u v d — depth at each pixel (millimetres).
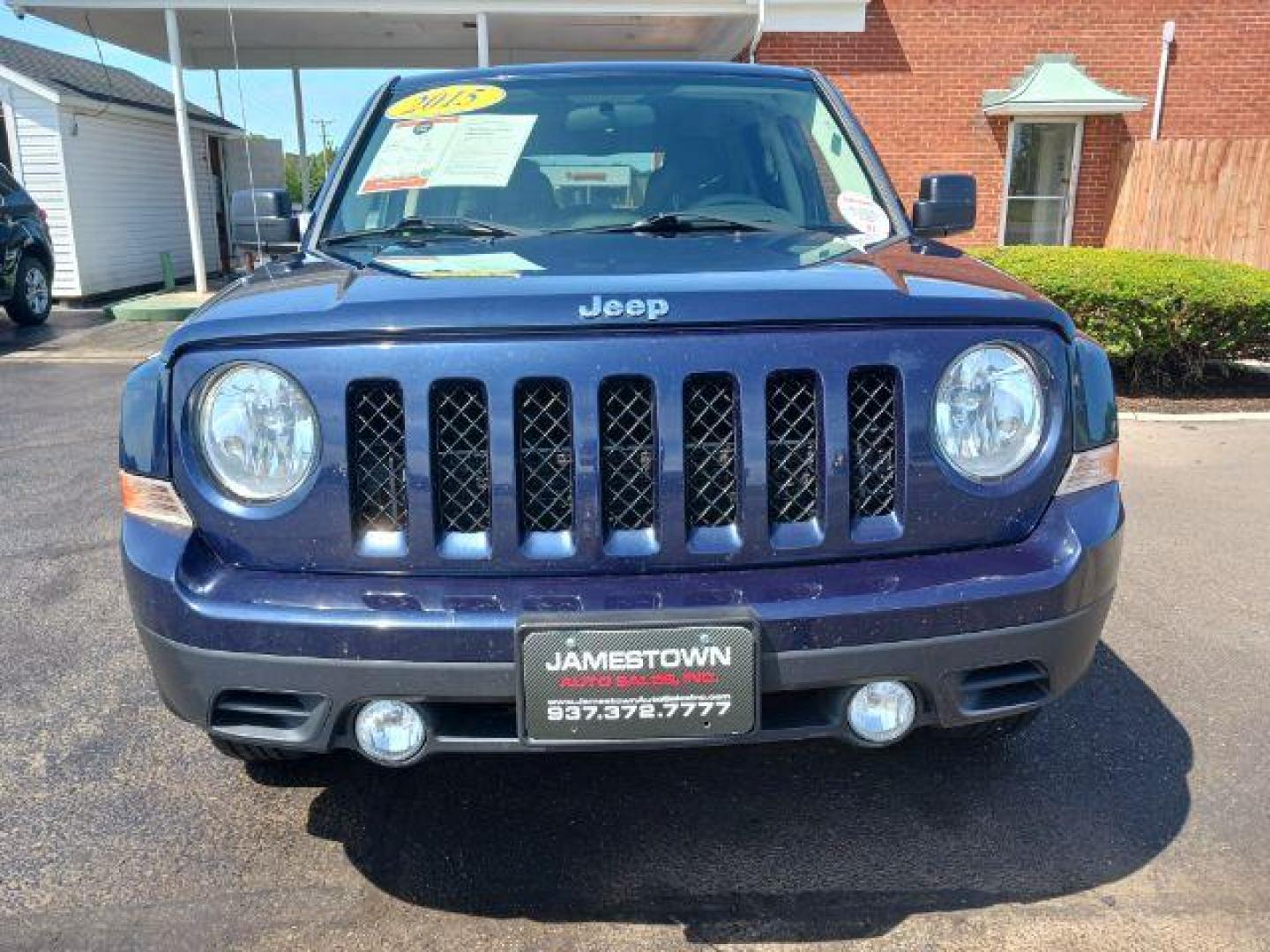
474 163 3344
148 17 13016
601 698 2066
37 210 13055
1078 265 8188
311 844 2688
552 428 2145
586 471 2117
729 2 12367
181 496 2229
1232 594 4281
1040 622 2199
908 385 2178
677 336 2125
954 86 12805
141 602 2225
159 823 2768
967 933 2344
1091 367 2438
